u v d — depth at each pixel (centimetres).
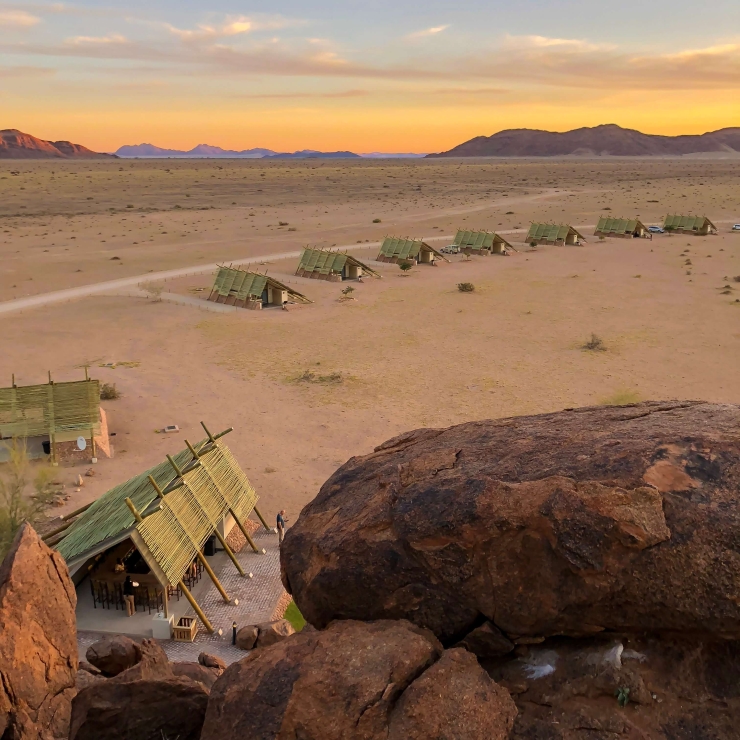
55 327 6144
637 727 681
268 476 3384
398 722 667
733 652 706
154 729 930
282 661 738
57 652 1034
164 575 2270
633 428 873
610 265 9056
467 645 775
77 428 3606
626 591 700
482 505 762
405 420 4022
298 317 6581
